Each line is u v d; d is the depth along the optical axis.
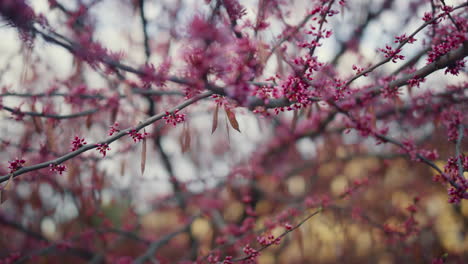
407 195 6.09
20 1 1.78
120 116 3.46
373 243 4.84
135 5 2.77
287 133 6.06
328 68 2.41
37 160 3.21
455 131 2.58
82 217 4.66
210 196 5.63
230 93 1.69
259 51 1.83
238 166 5.59
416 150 2.63
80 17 2.50
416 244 3.75
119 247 6.50
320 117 4.74
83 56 2.05
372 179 5.27
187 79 1.78
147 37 2.69
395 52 1.88
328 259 6.09
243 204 5.83
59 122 3.09
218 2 1.95
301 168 6.92
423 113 3.48
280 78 1.92
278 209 6.30
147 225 6.94
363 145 5.83
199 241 6.04
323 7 1.91
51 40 1.97
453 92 3.06
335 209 4.04
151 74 1.87
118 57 2.03
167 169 5.68
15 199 4.45
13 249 5.27
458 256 5.45
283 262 6.29
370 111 2.53
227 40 1.74
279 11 2.24
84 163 3.61
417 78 2.09
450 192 2.06
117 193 5.28
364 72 1.96
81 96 3.10
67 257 6.07
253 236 3.54
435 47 1.92
